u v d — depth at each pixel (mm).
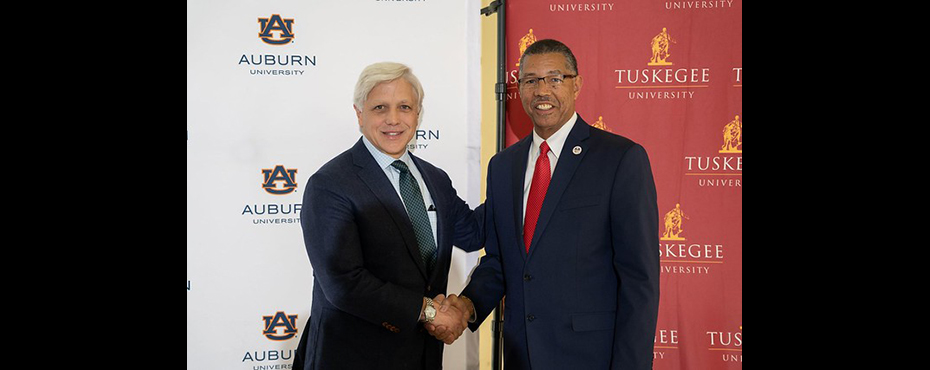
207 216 2543
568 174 2264
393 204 2285
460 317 2316
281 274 2592
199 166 2531
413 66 2633
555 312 2242
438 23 2648
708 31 2734
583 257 2230
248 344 2592
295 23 2551
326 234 2258
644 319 2137
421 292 2314
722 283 2787
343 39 2582
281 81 2553
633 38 2730
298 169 2574
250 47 2531
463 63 2672
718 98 2742
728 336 2799
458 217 2555
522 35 2742
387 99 2291
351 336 2279
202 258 2549
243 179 2551
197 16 2504
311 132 2574
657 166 2762
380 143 2309
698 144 2754
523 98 2314
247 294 2580
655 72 2740
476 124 2709
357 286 2211
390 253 2266
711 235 2779
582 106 2748
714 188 2770
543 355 2246
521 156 2398
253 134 2547
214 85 2521
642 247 2166
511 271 2332
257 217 2568
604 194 2219
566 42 2732
